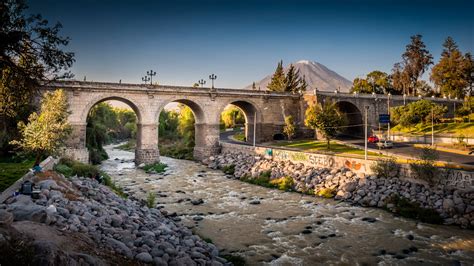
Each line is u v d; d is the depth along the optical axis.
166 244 16.05
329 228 25.17
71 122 52.53
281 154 49.91
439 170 30.36
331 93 72.62
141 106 58.94
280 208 30.95
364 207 31.59
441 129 65.75
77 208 17.14
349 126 76.31
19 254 9.10
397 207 29.84
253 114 73.44
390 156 40.12
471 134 57.41
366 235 23.67
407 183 32.34
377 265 18.77
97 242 13.55
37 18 15.78
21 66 16.81
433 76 98.50
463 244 22.06
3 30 14.54
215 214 28.66
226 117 135.12
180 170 55.62
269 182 42.72
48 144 27.73
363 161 37.56
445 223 26.44
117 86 56.22
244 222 26.41
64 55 16.84
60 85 51.28
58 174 25.67
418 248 21.30
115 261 12.30
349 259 19.52
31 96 18.20
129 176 48.78
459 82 93.06
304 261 19.14
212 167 58.12
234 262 18.34
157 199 33.94
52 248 9.60
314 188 38.06
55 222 13.86
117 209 20.73
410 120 69.69
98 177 34.00
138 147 60.53
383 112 77.94
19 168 30.48
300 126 74.12
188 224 25.59
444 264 18.92
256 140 71.38
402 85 104.75
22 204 15.54
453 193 28.70
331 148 53.69
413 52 102.00
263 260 19.17
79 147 53.03
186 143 82.88
